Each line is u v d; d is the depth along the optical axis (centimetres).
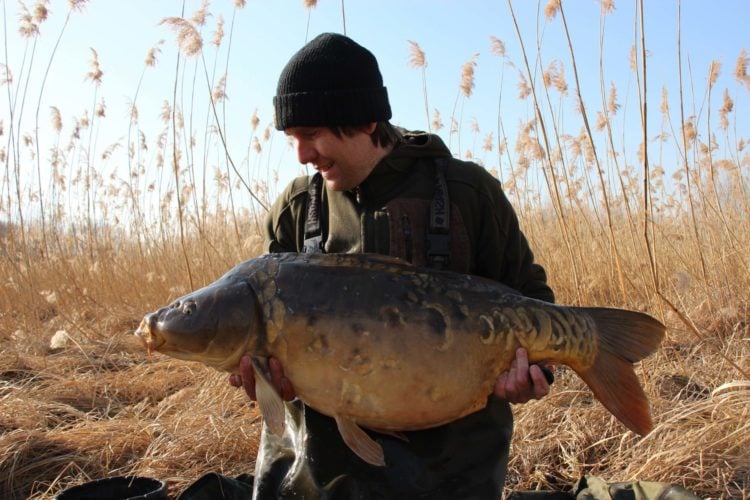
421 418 227
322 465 241
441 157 257
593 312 242
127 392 500
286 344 223
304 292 225
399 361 221
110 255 866
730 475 333
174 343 226
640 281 603
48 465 385
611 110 720
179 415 430
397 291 226
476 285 234
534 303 234
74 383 498
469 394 228
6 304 704
